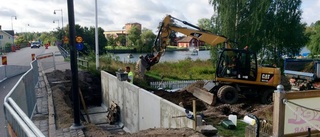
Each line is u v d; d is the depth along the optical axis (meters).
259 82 14.18
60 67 23.98
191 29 15.45
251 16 25.92
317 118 6.40
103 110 17.91
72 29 7.58
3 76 16.34
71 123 8.72
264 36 26.62
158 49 15.66
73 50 7.77
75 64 7.89
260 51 27.55
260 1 25.53
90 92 19.34
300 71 18.45
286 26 26.89
